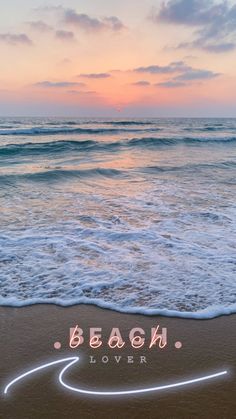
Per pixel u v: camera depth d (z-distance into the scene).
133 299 4.04
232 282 4.43
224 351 3.25
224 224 6.85
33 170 13.27
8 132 31.48
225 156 18.89
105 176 12.23
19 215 7.25
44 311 3.81
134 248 5.54
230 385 2.83
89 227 6.53
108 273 4.63
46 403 2.64
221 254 5.33
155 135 34.38
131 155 19.19
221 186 10.62
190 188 10.26
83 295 4.10
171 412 2.56
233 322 3.68
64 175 11.97
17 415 2.53
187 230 6.45
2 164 15.19
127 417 2.52
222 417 2.52
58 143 21.94
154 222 6.92
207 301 4.00
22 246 5.51
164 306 3.91
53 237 5.95
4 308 3.83
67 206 8.06
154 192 9.68
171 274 4.62
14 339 3.36
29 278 4.46
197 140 27.27
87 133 36.22
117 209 7.84
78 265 4.86
